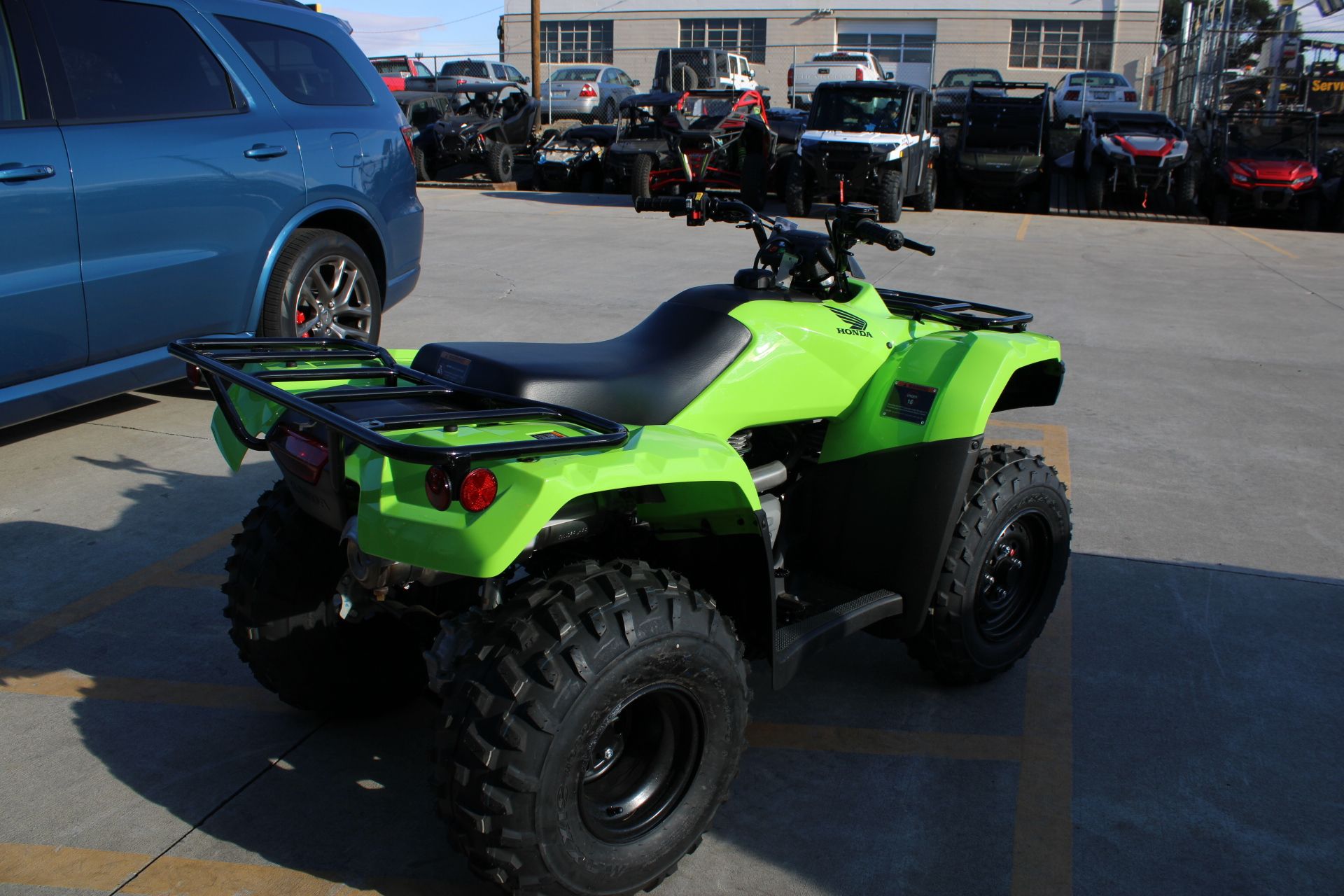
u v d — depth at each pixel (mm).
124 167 4648
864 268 10852
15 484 4719
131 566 4027
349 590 2465
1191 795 2863
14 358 4383
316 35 5828
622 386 2602
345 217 5895
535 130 22500
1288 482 5199
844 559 3158
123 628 3602
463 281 9430
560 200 17391
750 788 2859
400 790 2818
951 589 3104
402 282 6395
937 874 2555
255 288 5332
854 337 3088
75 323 4562
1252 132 17797
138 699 3211
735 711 2404
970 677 3287
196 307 5059
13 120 4359
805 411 2961
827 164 15141
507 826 2070
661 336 2838
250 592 2836
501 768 2053
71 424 5535
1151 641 3674
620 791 2365
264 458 5176
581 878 2199
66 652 3441
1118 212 18281
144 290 4801
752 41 36219
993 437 5805
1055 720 3203
